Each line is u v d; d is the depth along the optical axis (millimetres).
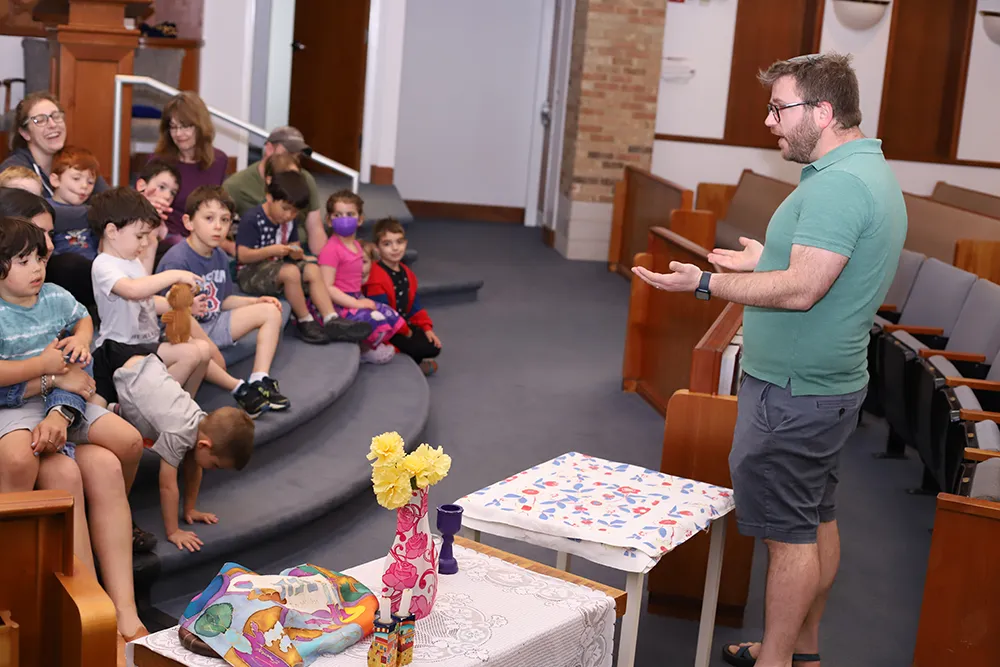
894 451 5332
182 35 8219
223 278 4332
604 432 5316
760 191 8680
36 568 2256
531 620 2281
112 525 2955
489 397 5766
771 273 2646
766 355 2793
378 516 4160
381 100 9867
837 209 2621
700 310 5109
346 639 2098
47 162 4297
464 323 7359
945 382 4227
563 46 10492
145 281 3484
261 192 5566
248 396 4051
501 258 9711
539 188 11602
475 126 11633
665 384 5602
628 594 2609
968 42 10492
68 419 2918
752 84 10500
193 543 3307
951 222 6691
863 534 4367
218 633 2043
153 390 3229
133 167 6969
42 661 2293
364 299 5570
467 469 4680
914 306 5551
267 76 9531
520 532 2750
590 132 9758
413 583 2189
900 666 3328
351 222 5426
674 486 3004
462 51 11445
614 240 9586
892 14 10297
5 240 2893
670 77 10414
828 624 3578
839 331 2707
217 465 3242
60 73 5449
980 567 2963
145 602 3209
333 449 4371
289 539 3748
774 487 2822
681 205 7852
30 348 3018
